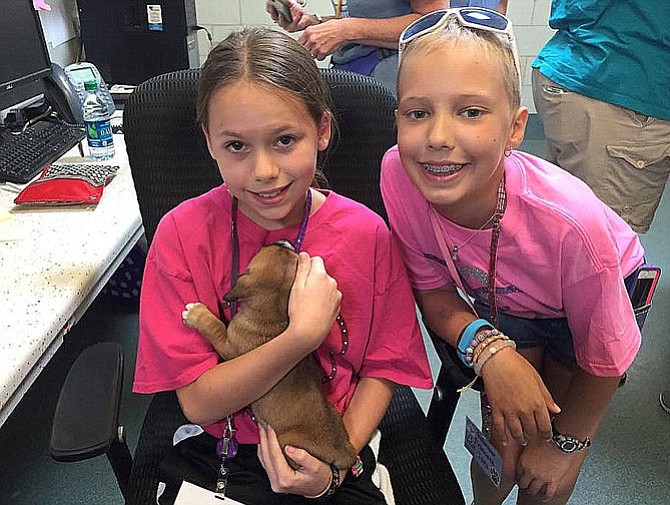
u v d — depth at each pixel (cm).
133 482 96
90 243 118
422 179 86
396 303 98
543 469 111
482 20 82
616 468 166
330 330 88
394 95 125
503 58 82
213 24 323
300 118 82
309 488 83
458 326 99
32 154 154
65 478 159
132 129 111
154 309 89
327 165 115
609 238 92
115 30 238
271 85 79
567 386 121
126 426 174
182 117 110
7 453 165
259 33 85
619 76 164
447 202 86
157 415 111
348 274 93
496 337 95
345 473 88
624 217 180
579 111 172
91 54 243
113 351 97
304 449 83
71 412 85
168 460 93
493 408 95
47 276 107
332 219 94
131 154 112
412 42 84
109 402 87
